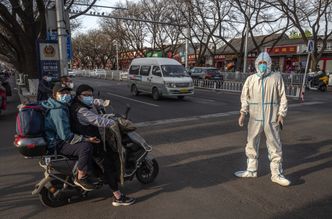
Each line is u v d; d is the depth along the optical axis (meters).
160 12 42.41
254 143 5.28
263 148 7.19
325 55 35.56
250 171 5.38
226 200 4.52
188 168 5.91
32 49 20.89
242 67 34.72
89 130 4.32
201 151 7.01
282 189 4.88
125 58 70.31
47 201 4.33
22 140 4.04
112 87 27.41
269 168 5.82
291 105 14.66
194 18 33.50
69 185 4.32
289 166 5.93
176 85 16.50
